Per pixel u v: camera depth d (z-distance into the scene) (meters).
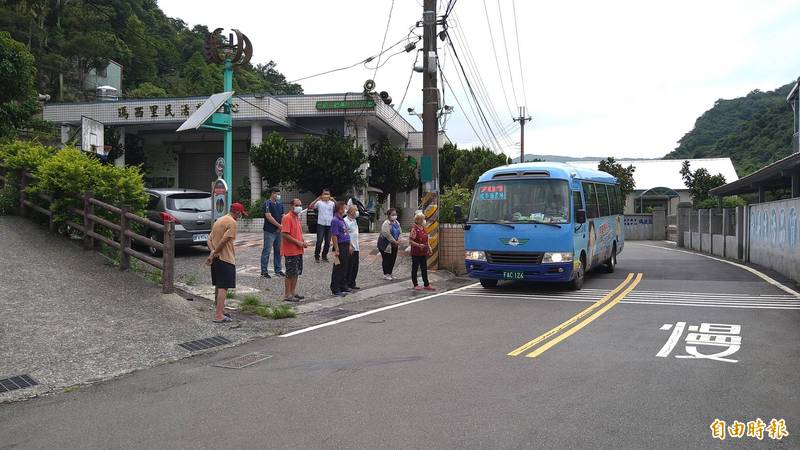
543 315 9.52
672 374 5.85
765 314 9.33
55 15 43.38
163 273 9.40
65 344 7.03
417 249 12.91
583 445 4.10
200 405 5.20
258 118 27.66
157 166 32.91
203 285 11.05
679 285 13.30
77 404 5.34
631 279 14.69
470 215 13.11
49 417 4.99
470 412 4.82
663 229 39.50
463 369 6.17
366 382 5.77
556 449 4.03
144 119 28.97
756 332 7.91
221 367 6.54
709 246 24.09
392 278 13.98
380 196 33.84
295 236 10.65
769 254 16.50
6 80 18.30
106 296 8.97
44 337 7.14
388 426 4.54
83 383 6.02
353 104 29.05
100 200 11.34
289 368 6.41
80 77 42.88
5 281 8.83
